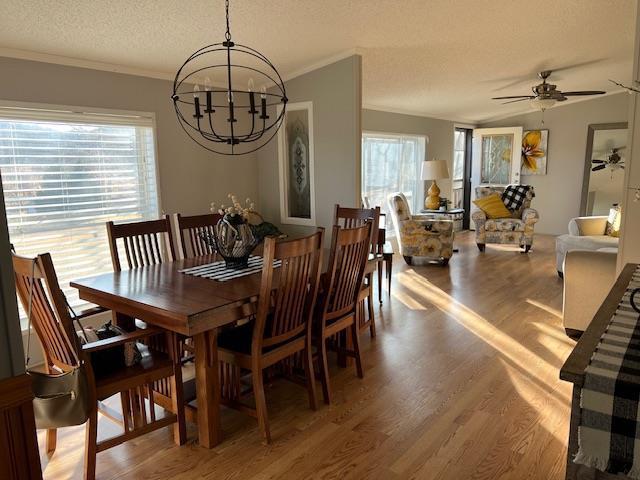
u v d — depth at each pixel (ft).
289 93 14.55
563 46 14.43
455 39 12.82
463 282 16.71
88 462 6.33
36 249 10.85
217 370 7.20
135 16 9.19
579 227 17.94
